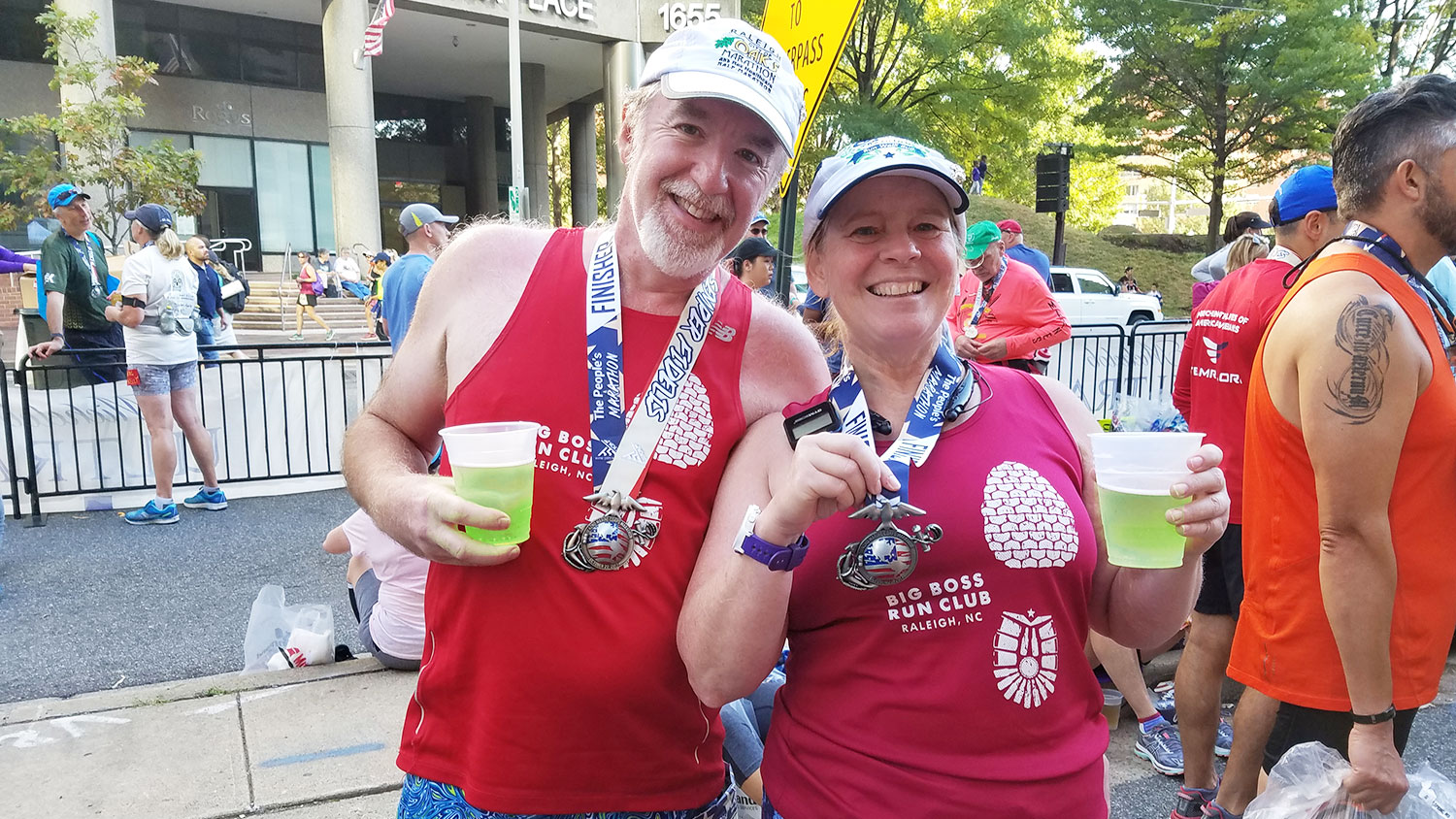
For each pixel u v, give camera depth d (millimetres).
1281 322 2070
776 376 1709
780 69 1556
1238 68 30453
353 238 21250
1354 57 28500
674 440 1597
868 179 1493
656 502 1582
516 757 1574
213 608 4754
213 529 6250
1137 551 1407
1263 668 2180
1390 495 1891
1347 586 1891
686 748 1664
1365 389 1847
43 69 21141
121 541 5938
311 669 3674
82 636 4367
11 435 6215
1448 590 1933
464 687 1632
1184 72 31297
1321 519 1926
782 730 1627
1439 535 1914
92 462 7141
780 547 1339
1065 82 32750
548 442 1593
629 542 1562
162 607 4762
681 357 1620
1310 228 2869
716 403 1627
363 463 1684
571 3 22531
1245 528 2232
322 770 2926
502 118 33312
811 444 1276
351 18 20500
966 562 1471
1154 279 32781
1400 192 1932
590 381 1600
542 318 1626
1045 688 1489
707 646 1447
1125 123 32781
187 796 2785
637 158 1587
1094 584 1679
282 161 25203
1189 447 1364
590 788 1586
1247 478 2219
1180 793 2947
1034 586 1479
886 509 1383
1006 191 38188
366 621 3709
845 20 3715
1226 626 2840
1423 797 1952
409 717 1754
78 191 7062
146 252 6172
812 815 1531
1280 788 2018
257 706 3350
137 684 3832
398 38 24469
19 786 2826
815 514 1298
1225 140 32344
